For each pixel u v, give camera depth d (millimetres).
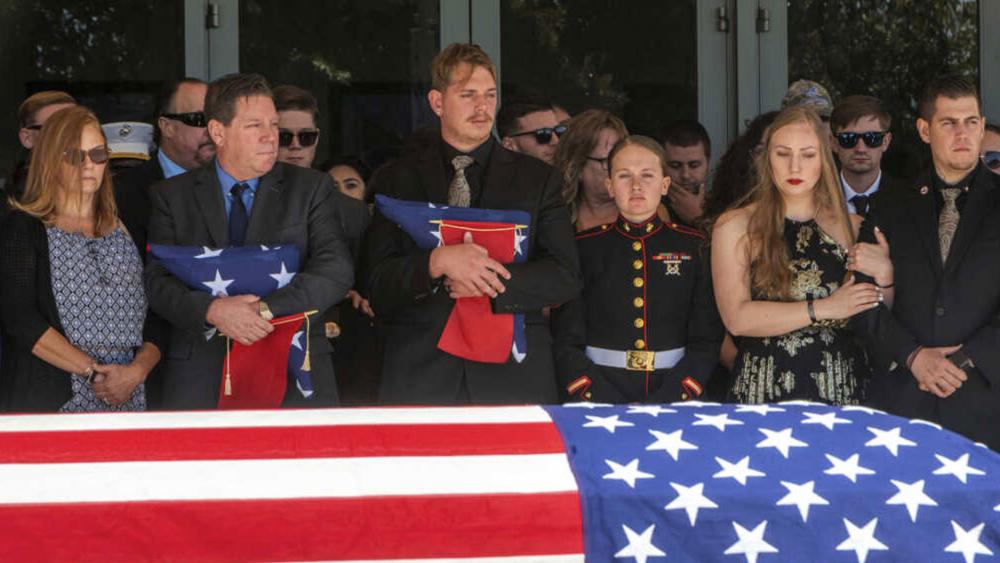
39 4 14516
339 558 6023
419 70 15008
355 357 11258
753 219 9531
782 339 9430
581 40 15281
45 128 9406
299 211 9414
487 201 9633
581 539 6121
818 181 9570
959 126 9750
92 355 9227
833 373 9375
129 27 14617
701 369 10086
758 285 9461
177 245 9328
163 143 11648
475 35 15047
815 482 6258
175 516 5953
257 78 9508
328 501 6016
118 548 5934
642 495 6145
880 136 12484
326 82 14891
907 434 6688
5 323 9117
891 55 15703
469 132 9734
